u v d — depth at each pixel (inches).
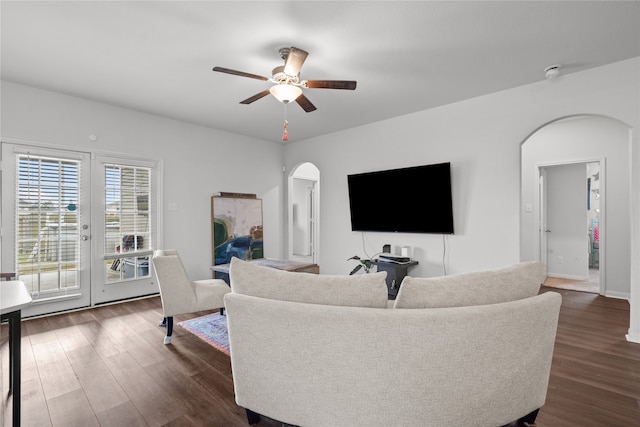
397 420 52.6
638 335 107.7
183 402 74.2
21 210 129.4
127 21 87.6
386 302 56.4
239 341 60.6
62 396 76.3
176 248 176.4
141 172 163.8
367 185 179.8
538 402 60.8
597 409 71.0
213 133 193.2
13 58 108.3
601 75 113.6
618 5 80.4
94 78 123.8
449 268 152.9
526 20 87.1
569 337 112.4
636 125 107.4
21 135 129.2
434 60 109.8
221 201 195.3
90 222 147.1
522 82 127.7
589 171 266.8
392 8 82.1
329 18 86.4
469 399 53.1
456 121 149.3
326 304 56.4
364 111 161.9
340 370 53.2
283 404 58.3
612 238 171.5
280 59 109.1
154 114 166.4
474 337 51.5
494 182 138.3
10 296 61.4
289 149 231.3
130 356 97.7
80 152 144.3
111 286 154.1
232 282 62.8
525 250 210.7
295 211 333.4
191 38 96.2
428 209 156.8
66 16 85.1
